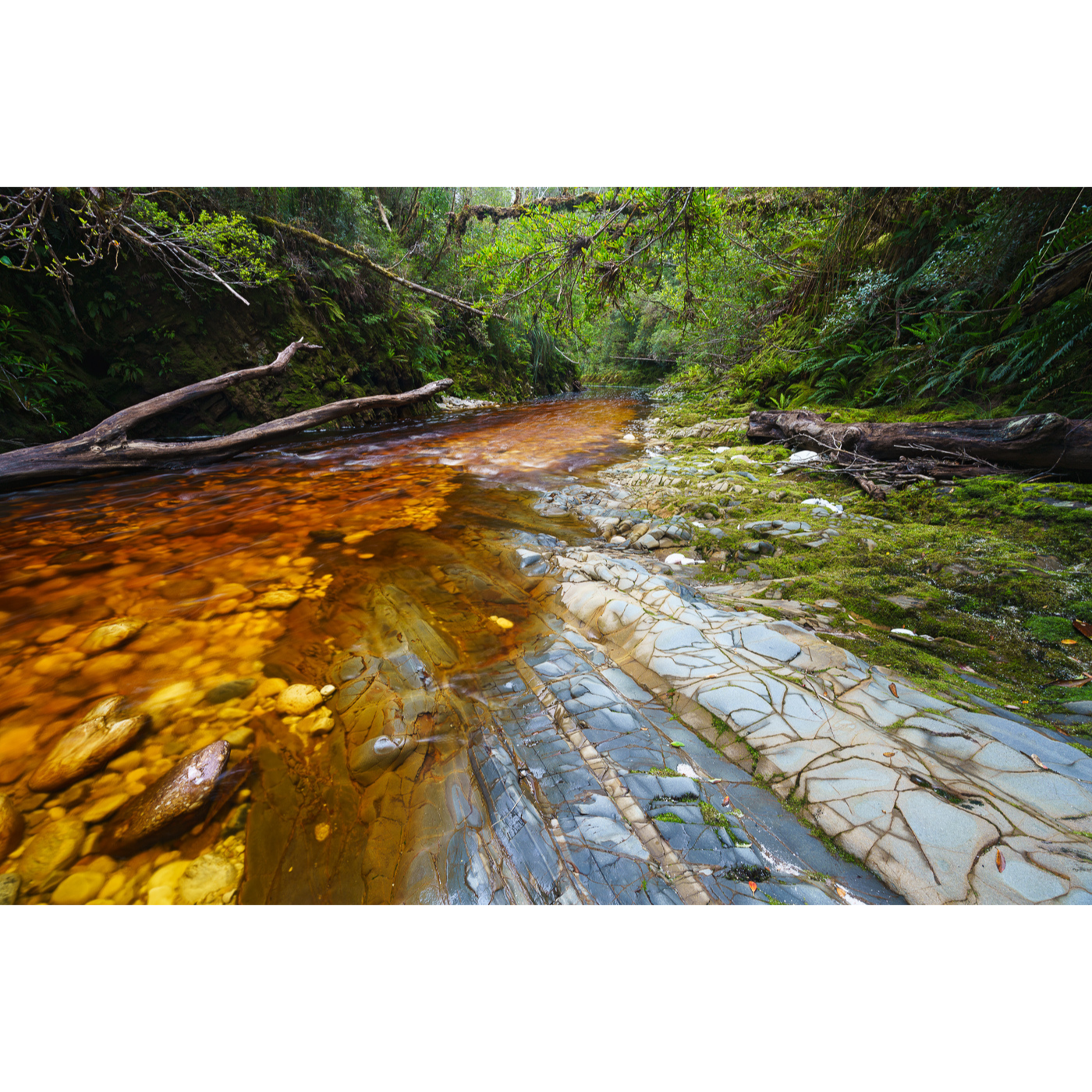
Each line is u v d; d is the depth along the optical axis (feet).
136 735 5.45
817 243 27.43
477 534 11.91
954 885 3.88
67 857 4.28
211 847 4.35
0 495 15.38
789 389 26.14
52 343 17.93
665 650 6.84
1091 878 3.78
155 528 12.42
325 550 10.93
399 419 32.76
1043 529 10.09
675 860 4.25
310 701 6.01
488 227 45.91
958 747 4.95
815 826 4.46
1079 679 6.19
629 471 18.28
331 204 29.32
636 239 20.88
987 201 17.63
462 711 5.91
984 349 16.44
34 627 7.66
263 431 21.33
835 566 9.50
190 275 21.54
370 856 4.32
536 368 57.62
